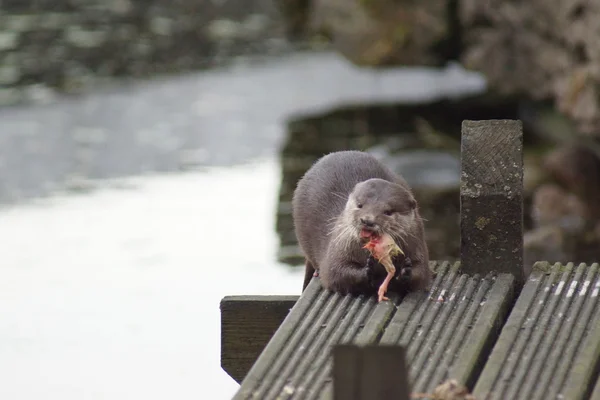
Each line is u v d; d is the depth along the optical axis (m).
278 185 33.47
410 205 11.22
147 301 22.97
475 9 35.22
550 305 10.21
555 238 25.97
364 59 39.12
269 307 11.72
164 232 28.25
